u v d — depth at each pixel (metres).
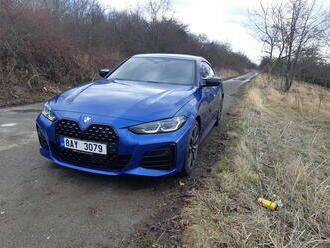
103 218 2.39
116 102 2.91
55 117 2.84
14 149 3.80
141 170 2.73
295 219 2.48
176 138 2.80
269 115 8.23
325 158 4.59
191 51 32.41
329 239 2.28
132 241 2.13
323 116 9.39
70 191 2.79
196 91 3.70
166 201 2.73
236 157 3.85
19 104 7.24
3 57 8.69
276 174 3.43
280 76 17.34
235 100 11.29
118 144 2.64
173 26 29.72
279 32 15.23
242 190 3.00
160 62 4.35
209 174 3.40
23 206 2.48
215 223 2.37
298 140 5.58
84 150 2.73
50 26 10.41
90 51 13.60
